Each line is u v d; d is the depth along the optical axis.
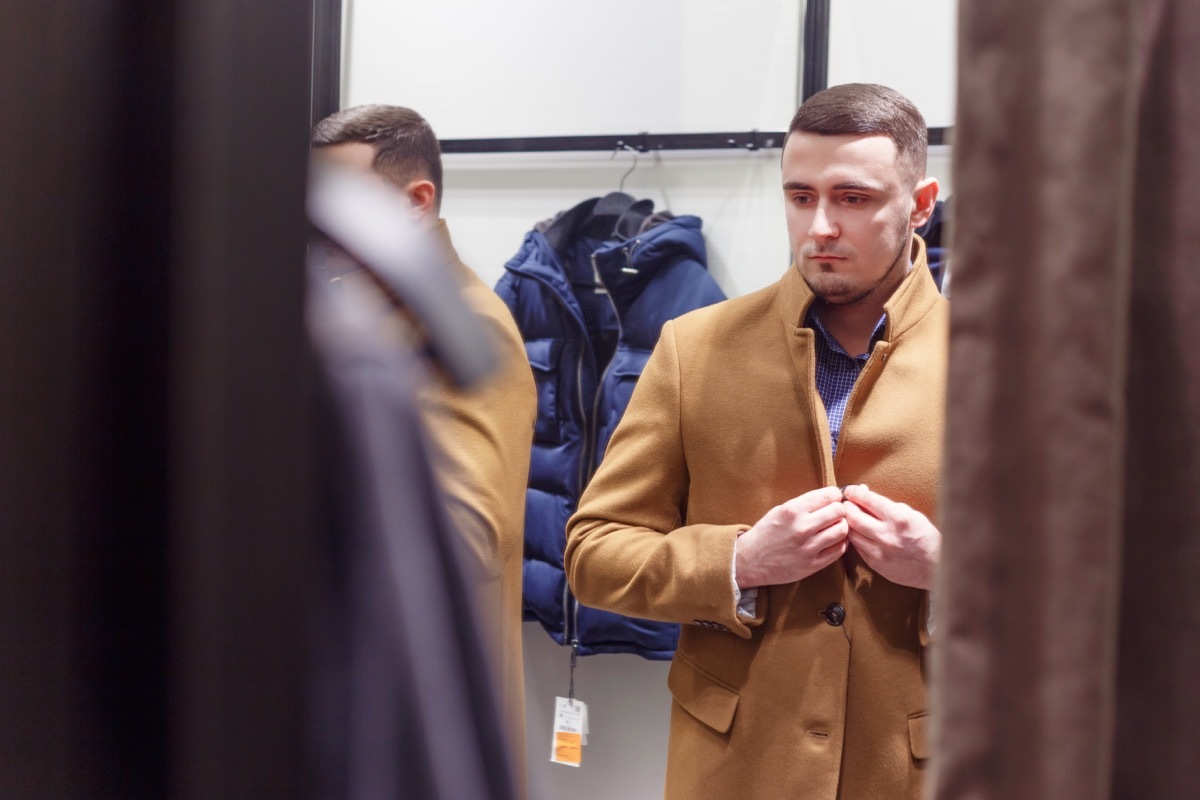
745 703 1.28
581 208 2.14
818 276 1.27
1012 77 0.31
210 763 0.35
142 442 0.37
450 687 0.37
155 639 0.38
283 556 0.35
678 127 2.18
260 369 0.35
